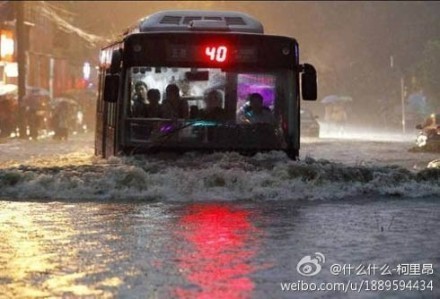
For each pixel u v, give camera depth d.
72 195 29.56
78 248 20.45
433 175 32.28
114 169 30.12
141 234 22.42
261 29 34.94
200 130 32.88
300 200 29.56
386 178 31.59
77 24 130.88
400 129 123.38
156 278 17.33
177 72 32.94
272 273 17.95
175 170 30.36
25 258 19.25
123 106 32.94
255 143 33.06
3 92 82.31
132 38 32.81
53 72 125.12
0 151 59.03
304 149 67.94
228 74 33.00
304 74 32.97
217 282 17.08
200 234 22.47
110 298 15.71
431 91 114.12
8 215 25.53
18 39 80.44
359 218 25.50
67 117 89.62
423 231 23.30
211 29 33.72
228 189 29.62
